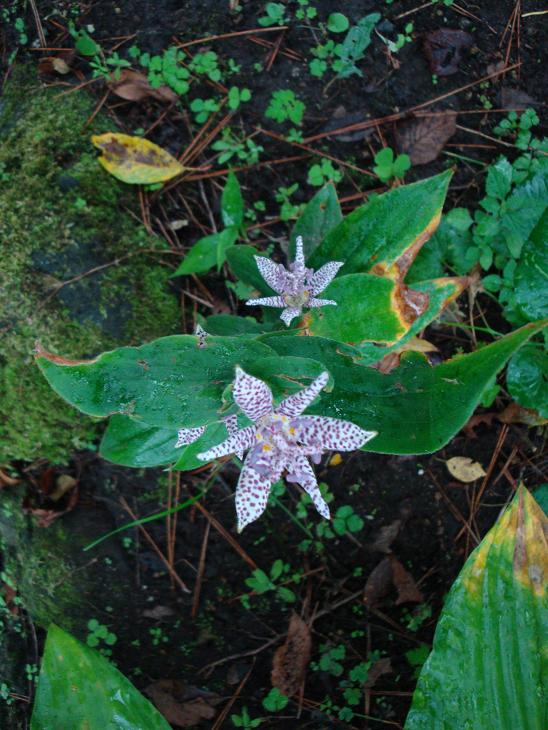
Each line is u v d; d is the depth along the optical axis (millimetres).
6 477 329
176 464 231
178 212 329
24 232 312
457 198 336
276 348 233
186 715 337
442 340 334
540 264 294
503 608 264
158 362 207
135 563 331
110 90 328
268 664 337
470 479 334
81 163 319
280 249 330
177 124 331
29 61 332
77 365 202
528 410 328
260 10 333
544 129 340
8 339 309
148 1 331
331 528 332
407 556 339
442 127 336
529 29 345
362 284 249
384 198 260
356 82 335
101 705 264
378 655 341
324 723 342
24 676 345
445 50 338
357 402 234
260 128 332
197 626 335
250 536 330
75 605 335
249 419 217
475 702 260
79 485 328
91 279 314
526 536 265
